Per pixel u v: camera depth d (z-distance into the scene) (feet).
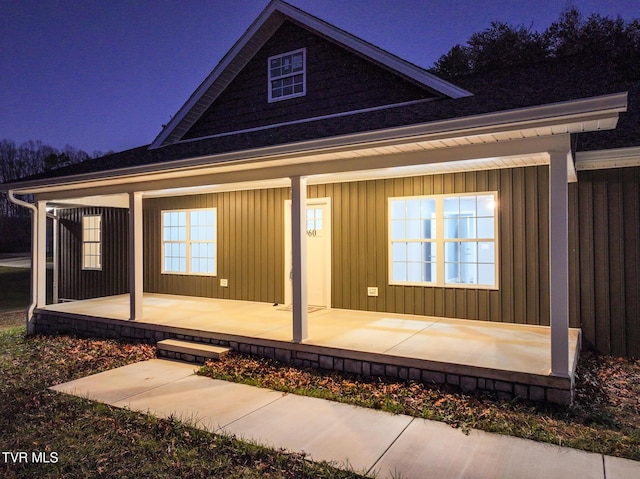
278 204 31.99
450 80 25.26
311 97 27.48
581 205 23.18
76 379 20.44
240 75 30.30
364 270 28.37
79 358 24.17
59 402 17.25
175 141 31.81
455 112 16.66
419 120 16.99
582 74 18.17
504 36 73.92
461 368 16.94
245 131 28.71
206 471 11.93
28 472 12.00
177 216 37.65
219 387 18.86
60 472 12.00
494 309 24.61
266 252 32.63
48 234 101.45
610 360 21.85
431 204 26.45
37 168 194.49
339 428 14.48
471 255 25.36
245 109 29.99
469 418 14.84
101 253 41.81
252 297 33.27
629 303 22.27
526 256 23.84
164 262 38.45
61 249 44.73
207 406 16.66
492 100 17.21
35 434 14.42
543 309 23.47
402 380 18.21
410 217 27.04
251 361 21.61
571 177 22.52
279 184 29.48
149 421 15.20
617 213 22.56
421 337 21.42
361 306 28.45
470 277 25.41
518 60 71.20
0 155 187.52
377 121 19.45
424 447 13.07
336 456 12.59
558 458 12.24
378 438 13.71
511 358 17.65
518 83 19.48
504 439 13.47
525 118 14.30
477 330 22.84
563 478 11.21
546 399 15.51
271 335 22.53
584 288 23.13
